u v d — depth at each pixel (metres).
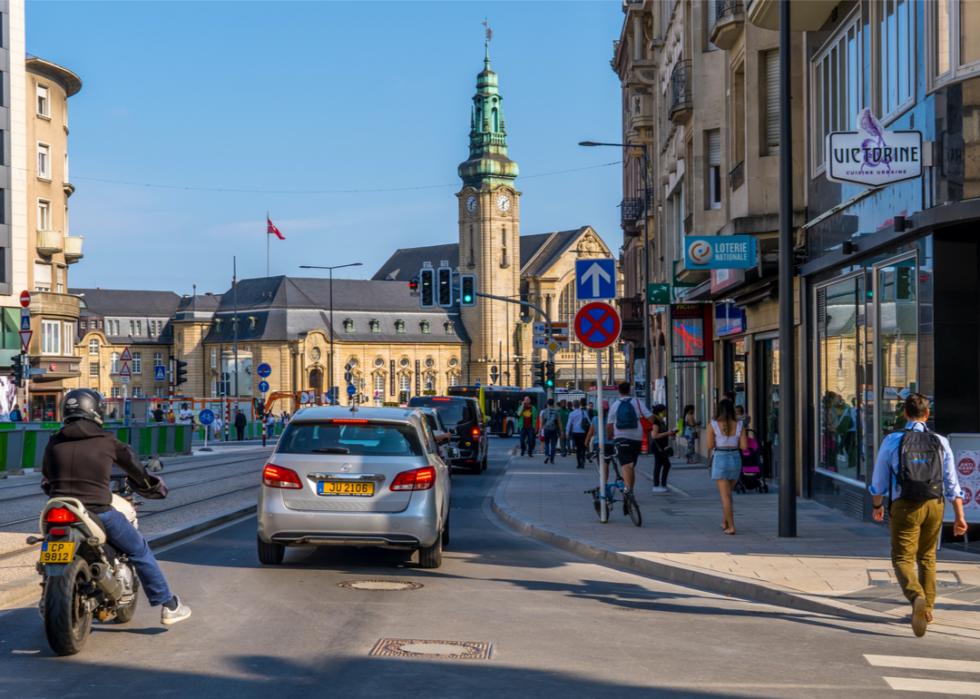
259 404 92.56
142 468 8.94
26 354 45.53
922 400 10.23
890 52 16.67
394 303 155.38
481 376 154.75
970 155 14.29
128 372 47.75
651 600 11.26
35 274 65.88
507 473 32.25
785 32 15.18
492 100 155.38
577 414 34.59
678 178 39.28
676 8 38.66
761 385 26.78
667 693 7.39
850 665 8.41
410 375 153.50
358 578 12.30
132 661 8.07
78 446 8.59
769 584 11.62
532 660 8.28
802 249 21.88
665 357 47.06
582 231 160.25
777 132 23.44
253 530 17.31
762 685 7.69
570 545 15.46
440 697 7.15
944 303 14.80
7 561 12.91
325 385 146.88
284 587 11.56
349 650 8.48
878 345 17.30
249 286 153.38
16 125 62.97
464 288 41.41
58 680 7.50
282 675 7.67
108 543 8.74
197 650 8.44
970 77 14.30
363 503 12.77
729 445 15.97
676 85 33.53
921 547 10.15
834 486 19.62
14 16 62.91
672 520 18.06
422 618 9.89
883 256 16.98
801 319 21.81
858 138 14.66
